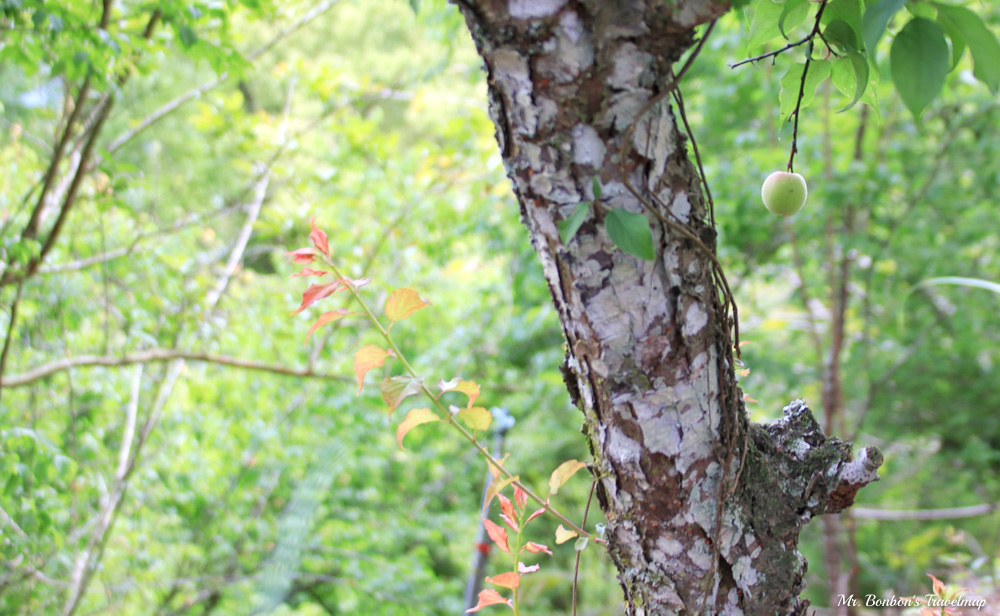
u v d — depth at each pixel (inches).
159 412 141.1
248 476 168.7
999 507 162.6
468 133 165.0
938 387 210.2
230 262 151.6
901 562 154.5
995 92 25.5
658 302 30.9
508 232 180.5
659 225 30.0
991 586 98.8
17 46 79.0
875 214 173.5
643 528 35.1
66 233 125.4
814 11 41.6
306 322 151.4
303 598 176.9
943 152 169.3
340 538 176.6
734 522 34.4
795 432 38.7
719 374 33.3
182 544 153.9
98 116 98.3
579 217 27.9
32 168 110.9
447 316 185.3
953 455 218.8
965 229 184.4
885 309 190.2
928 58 24.4
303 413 167.3
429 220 163.8
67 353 114.4
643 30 26.9
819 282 187.9
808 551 181.3
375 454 185.0
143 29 97.6
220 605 157.4
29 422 109.5
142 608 147.6
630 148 28.9
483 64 29.6
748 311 195.2
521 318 176.1
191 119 148.1
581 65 27.3
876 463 35.0
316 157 165.6
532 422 194.4
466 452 202.8
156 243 139.7
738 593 35.0
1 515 83.4
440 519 199.6
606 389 32.8
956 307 192.4
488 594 44.1
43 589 116.5
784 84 39.9
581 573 213.5
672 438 32.9
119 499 130.3
